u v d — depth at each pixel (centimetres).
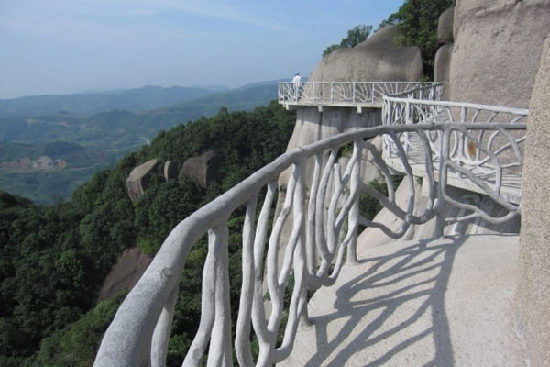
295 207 222
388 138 652
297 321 220
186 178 3594
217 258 139
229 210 142
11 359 2334
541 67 213
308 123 2186
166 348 103
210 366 135
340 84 2116
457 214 536
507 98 709
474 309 247
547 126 197
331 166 261
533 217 209
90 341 1630
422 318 244
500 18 716
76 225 3503
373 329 239
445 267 299
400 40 2162
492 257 307
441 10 2042
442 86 1419
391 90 1938
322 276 259
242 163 3812
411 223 354
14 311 2712
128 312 81
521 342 215
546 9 651
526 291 215
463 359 210
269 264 202
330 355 224
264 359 183
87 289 2969
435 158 564
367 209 1233
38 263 2925
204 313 135
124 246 3325
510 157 622
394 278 293
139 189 3525
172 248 105
